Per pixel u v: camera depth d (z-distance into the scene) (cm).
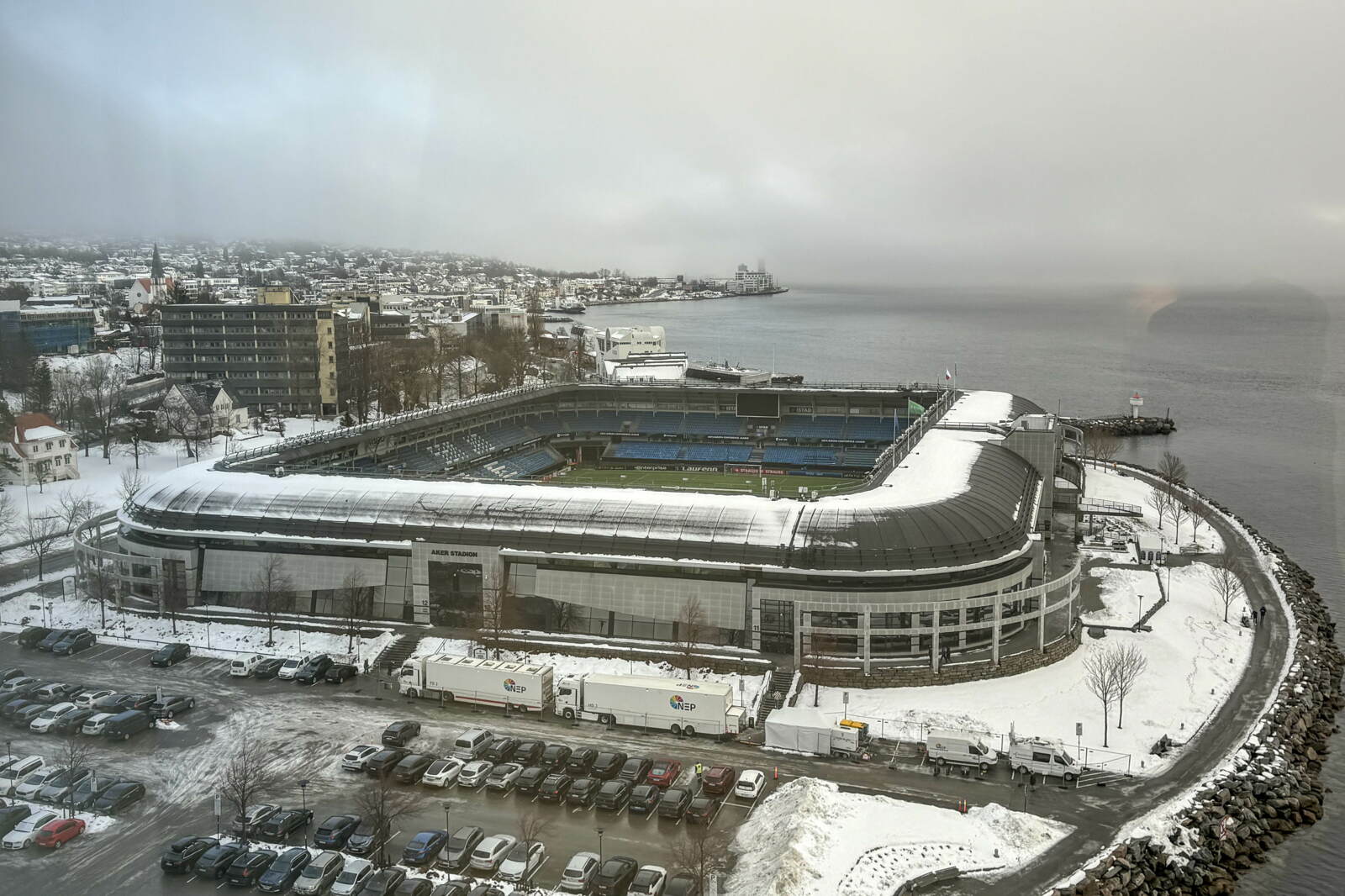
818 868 9781
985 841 10569
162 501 18138
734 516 16500
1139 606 18388
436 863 10169
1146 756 12750
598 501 17225
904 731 13225
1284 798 12131
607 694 13450
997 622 14925
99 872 9931
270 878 9688
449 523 17025
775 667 14938
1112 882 9962
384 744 12744
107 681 14662
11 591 18312
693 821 10925
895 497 17338
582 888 9631
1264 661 16262
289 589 17275
